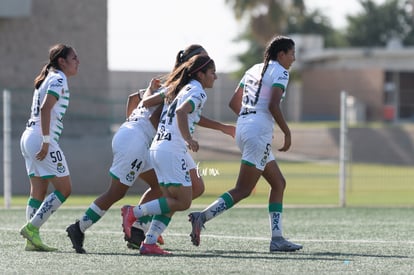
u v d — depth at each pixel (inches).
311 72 5477.4
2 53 2696.9
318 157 2751.0
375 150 3115.2
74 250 1024.2
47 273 841.5
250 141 1008.9
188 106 946.7
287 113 3405.5
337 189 2423.7
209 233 1250.6
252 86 1021.2
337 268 874.8
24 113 2502.5
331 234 1247.5
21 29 2714.1
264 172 1038.4
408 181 2716.5
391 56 5196.9
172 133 962.1
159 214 979.3
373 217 1536.7
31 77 2726.4
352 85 5270.7
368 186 2566.4
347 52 5255.9
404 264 907.4
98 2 2780.5
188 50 1003.3
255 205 1796.3
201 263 905.5
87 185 2310.5
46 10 2736.2
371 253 1007.0
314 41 5580.7
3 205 1861.5
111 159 2332.7
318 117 3393.2
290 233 1263.5
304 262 916.6
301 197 2160.4
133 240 1030.4
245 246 1083.9
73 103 2559.1
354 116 4259.4
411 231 1290.6
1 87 2687.0
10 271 856.9
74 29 2758.4
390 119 3575.3
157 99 996.6
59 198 1019.9
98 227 1321.4
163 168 962.7
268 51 1019.3
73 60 1023.0
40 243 1016.9
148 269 861.2
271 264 899.4
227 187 2276.1
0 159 2290.8
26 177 2299.5
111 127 2532.0
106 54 2787.9
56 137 1013.2
